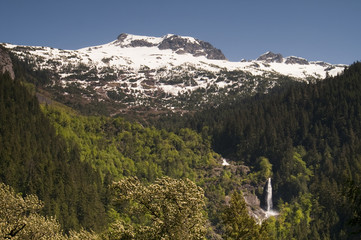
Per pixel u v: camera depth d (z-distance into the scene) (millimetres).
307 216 139625
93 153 168625
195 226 36219
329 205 134250
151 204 36031
